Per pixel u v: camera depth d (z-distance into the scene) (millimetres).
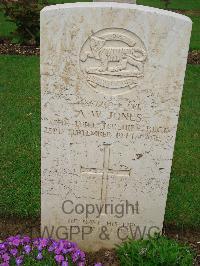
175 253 806
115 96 749
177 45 706
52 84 740
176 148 1278
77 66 723
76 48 708
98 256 901
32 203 1010
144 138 790
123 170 824
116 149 801
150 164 815
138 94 747
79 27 691
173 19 688
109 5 681
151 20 687
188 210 1012
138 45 707
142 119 770
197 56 2018
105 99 752
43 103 760
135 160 812
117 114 766
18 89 1584
